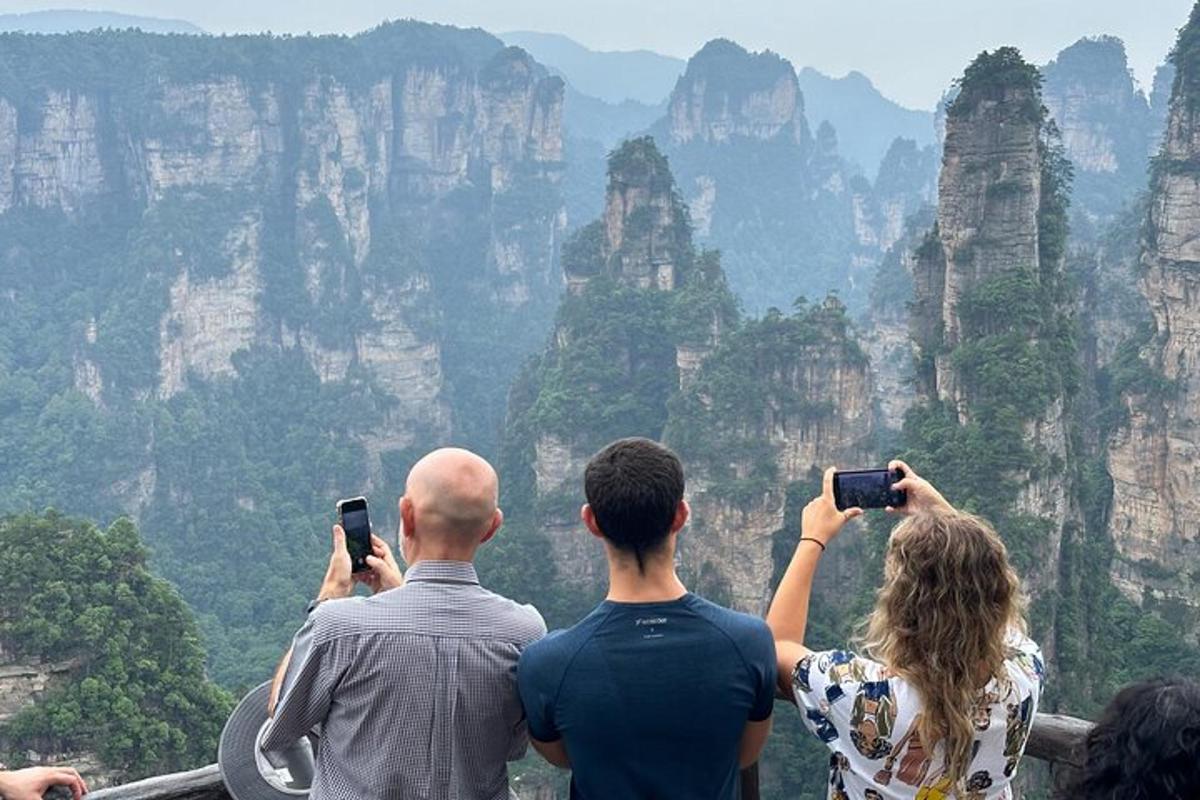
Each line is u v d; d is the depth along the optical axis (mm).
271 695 6578
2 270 187625
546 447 107125
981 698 5773
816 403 88312
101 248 194375
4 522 55344
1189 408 65250
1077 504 62219
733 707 5953
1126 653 59500
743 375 89812
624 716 5859
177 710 51438
